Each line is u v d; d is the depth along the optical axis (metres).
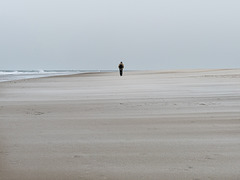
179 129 5.80
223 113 7.60
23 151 4.36
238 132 5.49
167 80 23.64
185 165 3.68
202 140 4.93
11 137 5.27
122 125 6.29
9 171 3.50
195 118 6.96
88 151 4.34
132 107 8.97
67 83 22.23
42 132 5.68
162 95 12.21
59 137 5.25
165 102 9.96
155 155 4.11
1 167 3.64
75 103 10.10
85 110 8.52
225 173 3.39
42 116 7.59
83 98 11.66
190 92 13.23
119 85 18.95
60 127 6.14
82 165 3.71
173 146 4.57
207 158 3.95
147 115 7.52
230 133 5.42
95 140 5.01
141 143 4.78
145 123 6.46
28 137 5.27
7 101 10.95
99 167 3.63
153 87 16.66
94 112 8.14
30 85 20.28
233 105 9.01
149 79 26.06
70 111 8.38
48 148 4.52
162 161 3.84
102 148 4.50
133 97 11.69
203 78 24.78
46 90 15.90
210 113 7.64
